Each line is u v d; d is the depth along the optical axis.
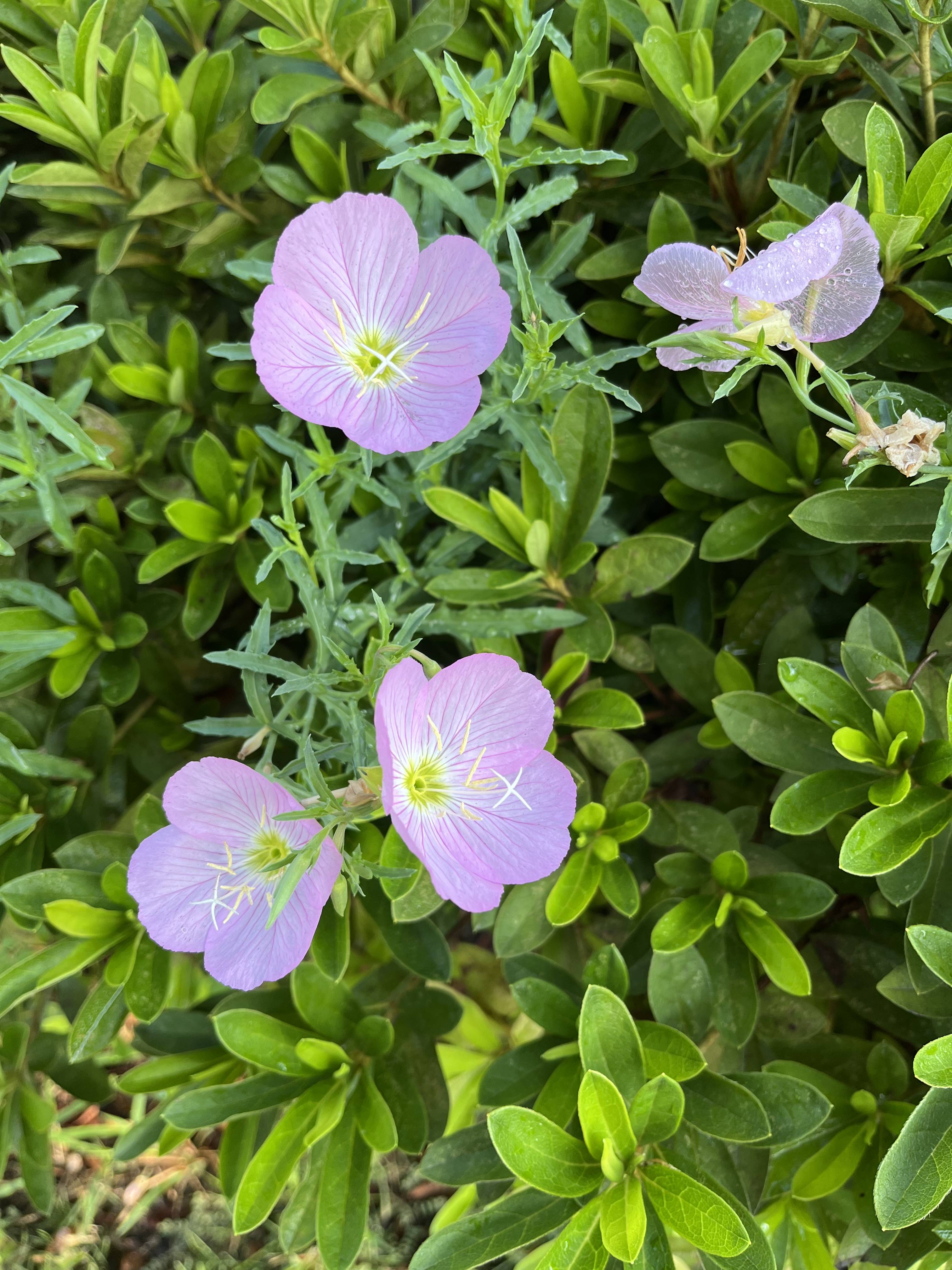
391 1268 0.46
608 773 0.29
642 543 0.27
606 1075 0.23
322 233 0.23
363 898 0.27
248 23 0.33
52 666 0.30
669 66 0.26
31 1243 0.48
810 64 0.25
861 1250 0.26
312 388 0.23
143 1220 0.49
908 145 0.26
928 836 0.23
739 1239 0.21
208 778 0.22
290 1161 0.25
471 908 0.22
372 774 0.21
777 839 0.29
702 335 0.20
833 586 0.27
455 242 0.23
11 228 0.33
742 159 0.29
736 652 0.29
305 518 0.30
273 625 0.32
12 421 0.27
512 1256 0.37
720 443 0.28
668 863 0.26
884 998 0.27
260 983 0.22
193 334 0.31
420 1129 0.26
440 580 0.27
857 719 0.24
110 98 0.28
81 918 0.27
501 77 0.28
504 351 0.27
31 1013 0.31
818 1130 0.26
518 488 0.30
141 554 0.32
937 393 0.27
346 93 0.32
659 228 0.27
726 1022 0.25
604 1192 0.22
